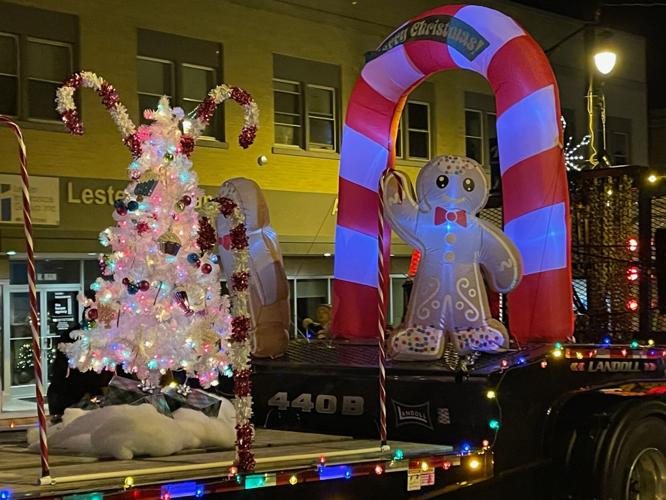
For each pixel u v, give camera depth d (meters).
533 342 6.14
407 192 6.10
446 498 4.79
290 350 6.62
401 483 4.52
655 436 5.79
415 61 6.88
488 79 6.46
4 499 3.30
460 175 5.92
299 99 20.67
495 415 4.92
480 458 4.84
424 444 5.04
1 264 16.23
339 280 7.13
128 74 17.52
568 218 6.17
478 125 24.67
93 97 16.88
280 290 6.50
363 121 7.15
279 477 3.97
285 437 5.31
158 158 5.05
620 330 7.79
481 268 5.98
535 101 6.16
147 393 5.20
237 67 19.33
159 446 4.43
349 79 21.41
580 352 5.48
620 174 7.89
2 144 15.88
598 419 5.48
